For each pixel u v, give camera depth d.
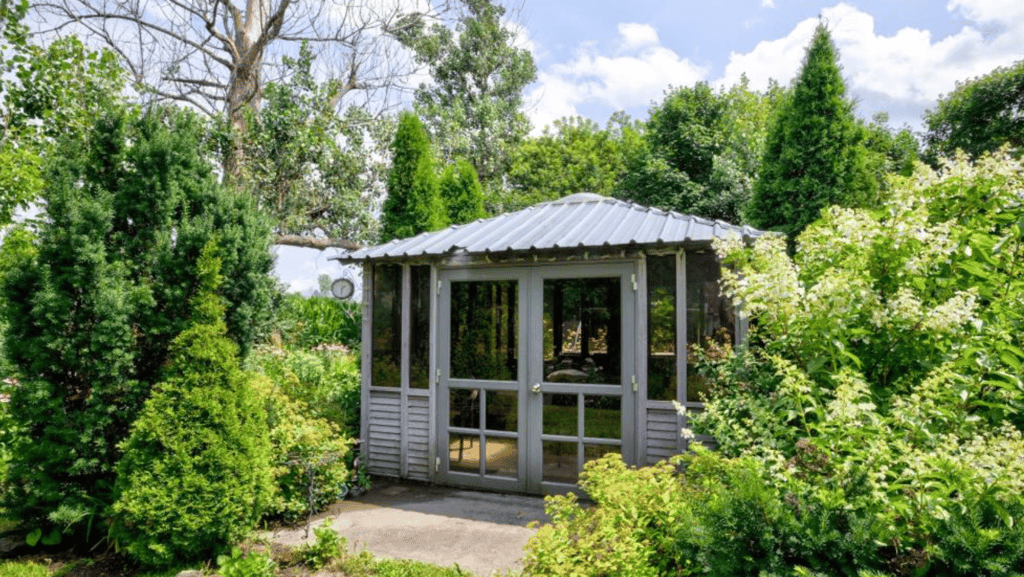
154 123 4.88
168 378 4.08
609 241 5.30
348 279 12.18
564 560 2.70
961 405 2.70
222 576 3.53
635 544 2.70
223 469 3.97
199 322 4.28
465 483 5.97
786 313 3.14
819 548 2.10
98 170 4.63
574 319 5.62
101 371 4.26
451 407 6.09
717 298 5.09
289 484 5.00
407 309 6.27
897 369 3.09
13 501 4.28
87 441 4.17
